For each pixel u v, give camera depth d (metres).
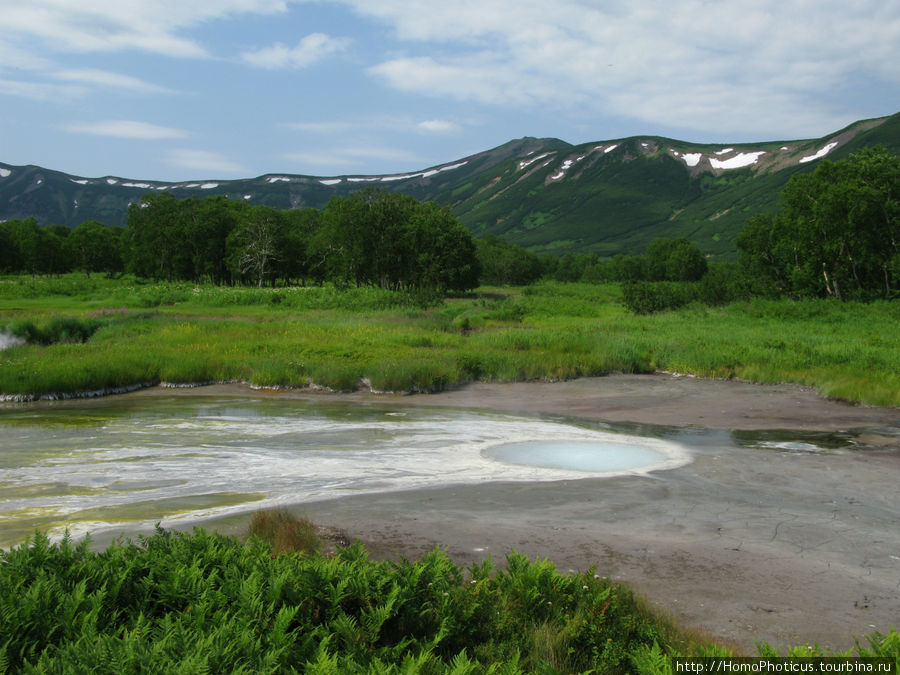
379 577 5.05
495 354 23.61
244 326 32.53
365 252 78.38
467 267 79.31
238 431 13.73
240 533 7.13
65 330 30.70
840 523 7.82
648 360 24.36
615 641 4.55
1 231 115.56
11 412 15.99
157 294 54.94
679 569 6.30
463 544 6.94
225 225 100.81
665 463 11.05
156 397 18.41
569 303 55.31
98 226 127.12
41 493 8.98
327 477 9.98
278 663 3.88
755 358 22.64
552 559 6.52
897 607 5.49
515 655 3.97
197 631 4.16
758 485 9.60
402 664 4.04
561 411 16.58
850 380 18.45
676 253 123.00
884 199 46.41
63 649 3.87
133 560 5.16
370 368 20.58
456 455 11.62
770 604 5.53
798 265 50.12
